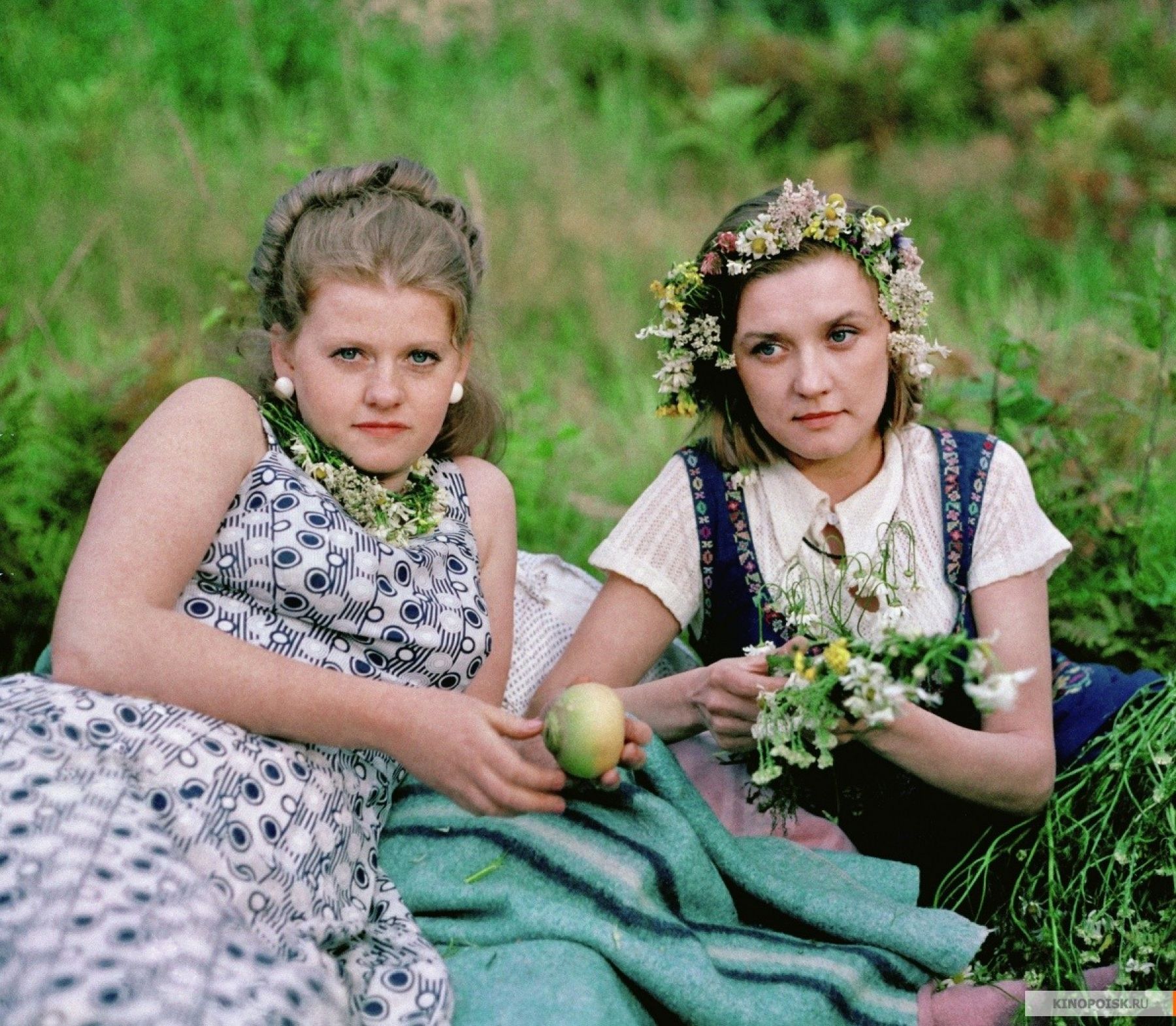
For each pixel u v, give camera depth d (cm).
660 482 235
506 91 652
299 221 200
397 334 192
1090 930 199
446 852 194
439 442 222
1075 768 220
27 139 512
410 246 193
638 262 521
